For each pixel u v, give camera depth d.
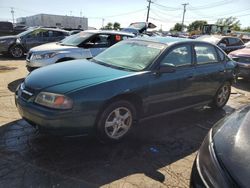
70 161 3.45
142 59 4.40
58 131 3.41
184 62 4.80
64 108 3.37
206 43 5.39
